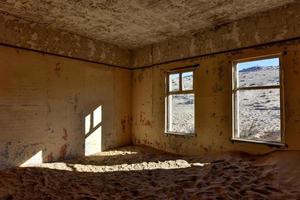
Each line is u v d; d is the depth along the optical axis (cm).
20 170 407
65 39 516
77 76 539
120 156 529
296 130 372
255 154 418
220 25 478
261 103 638
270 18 406
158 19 450
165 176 366
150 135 621
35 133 462
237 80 456
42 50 475
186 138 532
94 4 387
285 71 388
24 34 449
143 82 645
